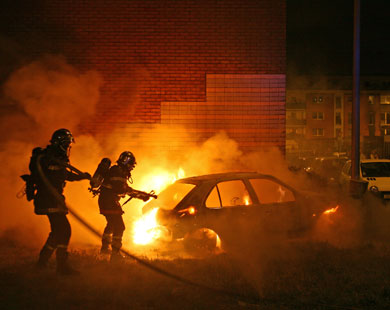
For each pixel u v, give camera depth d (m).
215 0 10.66
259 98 10.73
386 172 12.72
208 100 10.70
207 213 6.50
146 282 5.03
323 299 4.58
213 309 4.28
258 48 10.70
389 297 4.62
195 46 10.67
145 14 10.65
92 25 10.62
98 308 4.30
